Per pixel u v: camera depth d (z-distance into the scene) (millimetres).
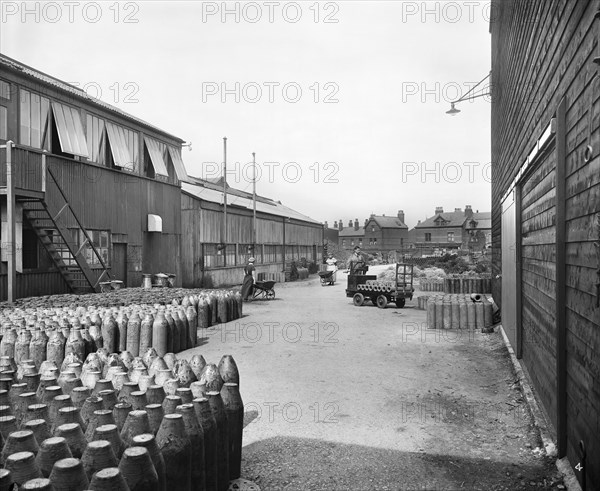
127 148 19078
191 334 10219
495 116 13922
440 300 13297
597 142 3186
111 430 2869
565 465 4160
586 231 3527
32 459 2420
